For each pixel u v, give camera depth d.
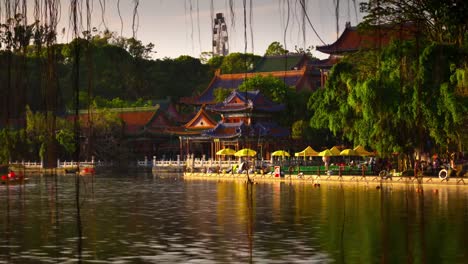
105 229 40.94
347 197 62.50
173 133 144.00
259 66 185.50
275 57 185.75
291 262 29.36
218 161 122.81
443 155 82.25
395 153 81.62
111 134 147.62
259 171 104.50
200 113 142.25
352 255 30.88
